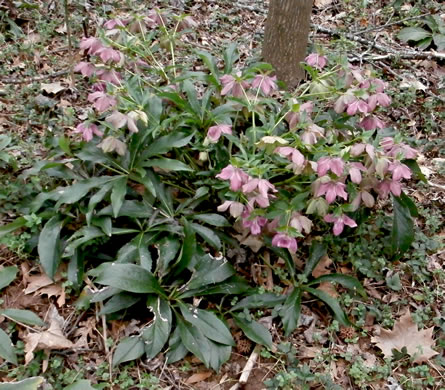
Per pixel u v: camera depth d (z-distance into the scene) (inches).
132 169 51.7
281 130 54.3
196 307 48.7
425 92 73.5
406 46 82.2
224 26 82.2
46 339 46.3
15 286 50.5
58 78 68.3
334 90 51.5
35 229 51.4
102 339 48.3
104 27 71.9
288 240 45.4
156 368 47.1
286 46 68.1
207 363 45.6
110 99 49.3
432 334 51.1
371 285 54.4
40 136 60.7
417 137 68.5
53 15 76.6
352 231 56.0
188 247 48.3
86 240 48.6
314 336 49.6
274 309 50.1
